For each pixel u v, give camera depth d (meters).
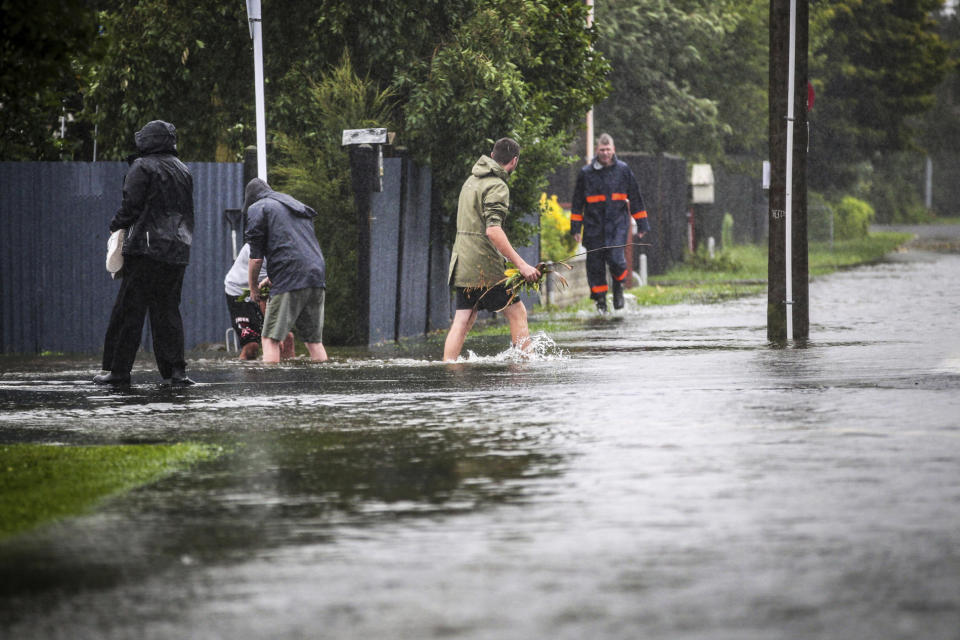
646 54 122.31
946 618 12.62
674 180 100.88
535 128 54.12
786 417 24.81
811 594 13.46
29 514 17.78
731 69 138.62
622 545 15.51
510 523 16.75
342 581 14.23
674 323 53.25
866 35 173.88
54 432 25.09
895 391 28.22
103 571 14.82
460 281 38.38
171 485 19.67
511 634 12.30
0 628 12.80
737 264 102.38
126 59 52.31
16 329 48.47
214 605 13.44
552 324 53.78
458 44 51.34
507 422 25.05
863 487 18.47
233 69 53.41
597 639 12.12
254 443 23.41
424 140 51.72
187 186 32.16
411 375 33.53
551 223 70.00
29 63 22.86
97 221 47.91
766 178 42.88
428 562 14.93
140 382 33.34
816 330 46.53
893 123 181.00
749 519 16.67
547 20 57.28
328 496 18.69
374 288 47.22
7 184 48.25
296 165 48.53
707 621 12.61
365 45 51.22
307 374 34.28
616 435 23.19
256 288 38.12
